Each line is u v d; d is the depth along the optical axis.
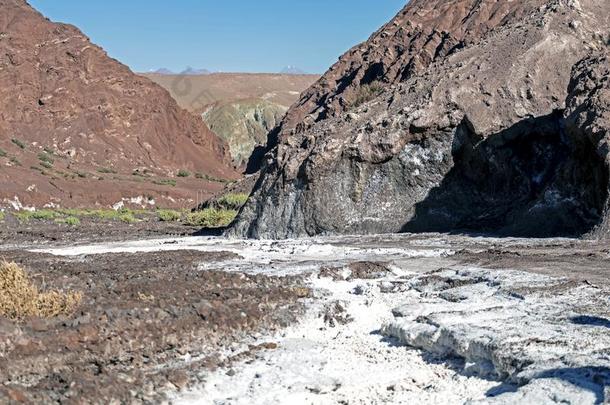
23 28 91.56
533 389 6.60
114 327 9.22
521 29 30.45
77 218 48.38
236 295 12.17
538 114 25.69
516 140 24.88
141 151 93.00
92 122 90.00
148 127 96.44
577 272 13.48
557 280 12.26
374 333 10.46
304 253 19.91
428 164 25.69
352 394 7.84
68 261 18.11
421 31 59.41
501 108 25.86
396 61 58.75
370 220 25.55
